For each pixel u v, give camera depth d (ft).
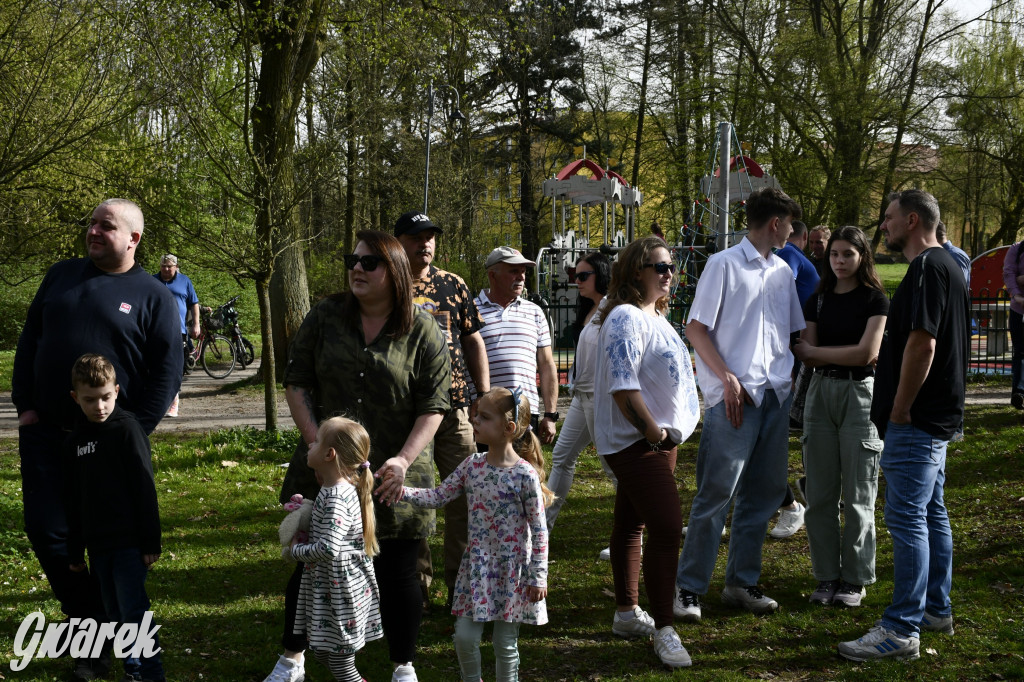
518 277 16.92
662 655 12.71
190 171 29.78
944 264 12.89
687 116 86.69
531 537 11.32
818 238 21.61
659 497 12.89
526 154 104.88
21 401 12.57
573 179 67.36
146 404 12.44
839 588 15.33
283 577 16.85
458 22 42.16
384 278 11.43
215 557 18.21
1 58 33.30
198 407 43.27
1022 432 27.68
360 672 12.50
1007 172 76.64
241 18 28.17
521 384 16.85
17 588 15.83
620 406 12.82
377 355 11.44
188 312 38.32
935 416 12.90
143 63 31.14
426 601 15.10
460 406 14.73
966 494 21.30
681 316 49.14
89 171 38.81
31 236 49.65
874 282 14.82
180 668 12.41
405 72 45.65
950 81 74.69
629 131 106.32
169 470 26.61
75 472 11.71
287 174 30.45
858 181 72.38
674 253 53.01
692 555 14.42
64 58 34.73
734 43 80.89
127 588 11.53
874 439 14.83
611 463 13.29
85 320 12.22
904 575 12.78
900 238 13.51
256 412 41.14
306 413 11.55
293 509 11.09
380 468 11.29
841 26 76.48
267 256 30.27
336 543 10.71
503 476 11.42
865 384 14.84
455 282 15.29
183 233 30.99
